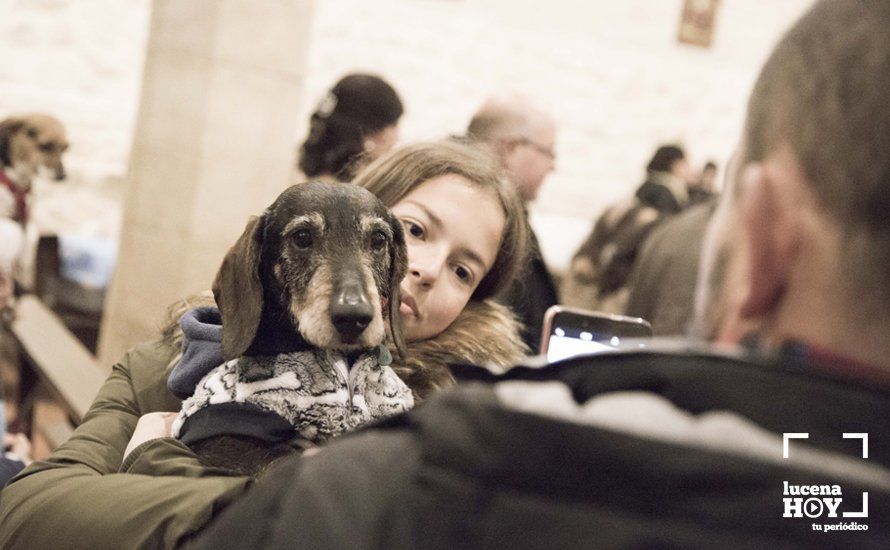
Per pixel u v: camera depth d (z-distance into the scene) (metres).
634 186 7.71
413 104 7.05
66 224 6.15
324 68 6.77
